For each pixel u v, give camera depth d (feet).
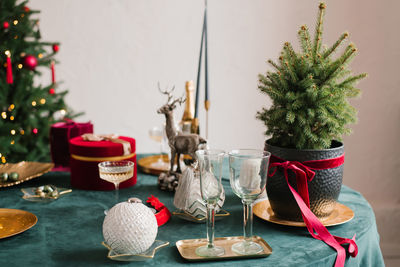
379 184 9.74
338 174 3.25
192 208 3.36
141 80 10.07
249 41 10.00
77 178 4.42
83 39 9.81
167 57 10.00
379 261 3.56
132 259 2.65
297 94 3.31
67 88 9.96
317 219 3.07
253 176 2.71
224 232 3.18
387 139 9.56
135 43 9.91
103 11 9.73
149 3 9.77
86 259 2.72
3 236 2.95
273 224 3.36
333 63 3.31
